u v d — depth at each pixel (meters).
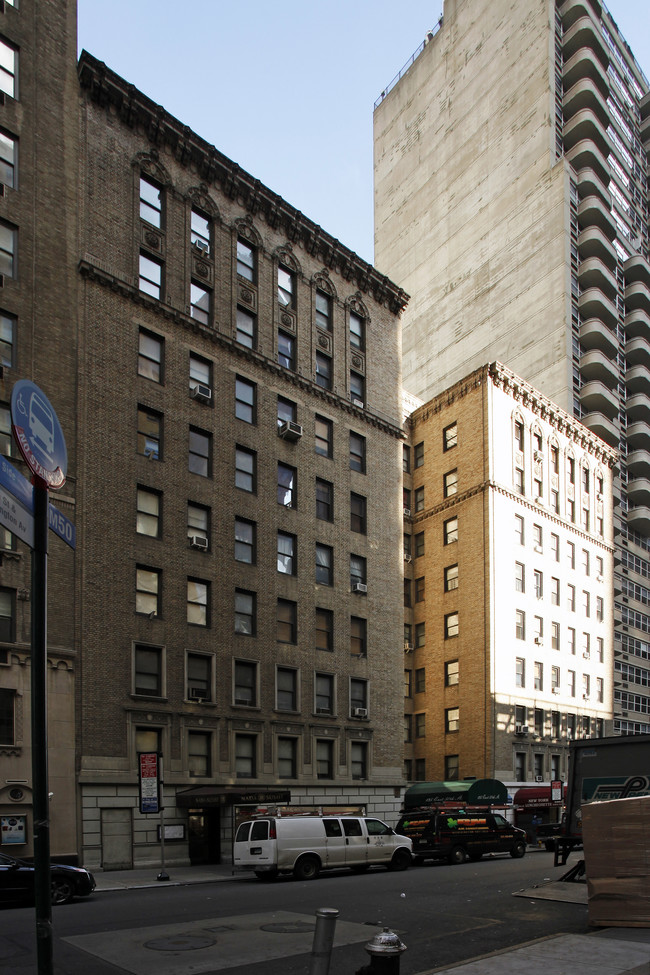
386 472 44.56
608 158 80.94
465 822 30.23
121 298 32.81
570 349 69.25
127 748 29.11
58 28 33.06
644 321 75.25
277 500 37.78
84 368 30.86
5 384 28.17
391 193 95.06
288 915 15.30
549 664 54.84
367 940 12.78
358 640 40.66
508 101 80.94
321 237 42.78
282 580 37.00
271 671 35.44
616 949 11.06
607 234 76.44
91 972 10.62
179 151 36.41
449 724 51.97
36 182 30.86
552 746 53.12
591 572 61.22
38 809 5.85
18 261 29.67
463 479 55.16
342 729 38.28
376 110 100.81
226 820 31.86
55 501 28.69
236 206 39.09
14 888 17.97
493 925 13.89
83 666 28.33
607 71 83.25
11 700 26.22
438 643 54.06
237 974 10.56
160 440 33.31
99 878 25.27
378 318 46.41
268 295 39.75
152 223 35.19
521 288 74.69
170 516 32.69
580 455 62.69
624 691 65.25
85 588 29.00
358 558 41.91
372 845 26.03
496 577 51.88
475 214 82.00
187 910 16.22
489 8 85.81
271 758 34.59
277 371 39.03
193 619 32.91
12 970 10.81
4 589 26.88
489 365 54.81
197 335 35.59
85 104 33.25
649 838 12.73
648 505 74.62
